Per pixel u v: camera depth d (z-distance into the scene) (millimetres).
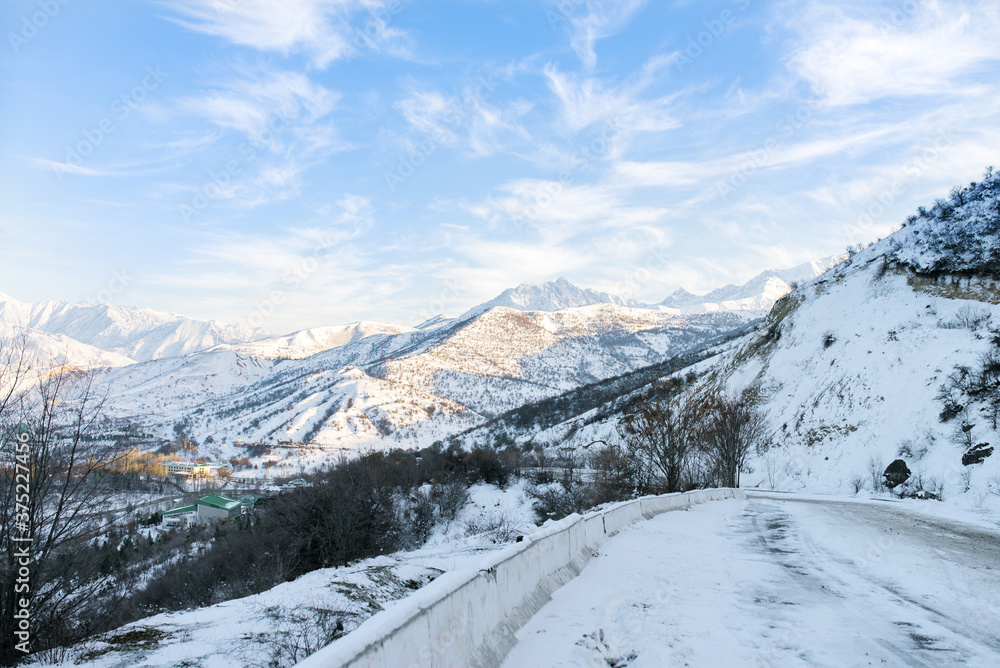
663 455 32688
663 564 11227
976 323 38281
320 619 9375
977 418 30781
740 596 8750
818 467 39688
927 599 8609
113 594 9438
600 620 7395
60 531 8578
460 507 42375
